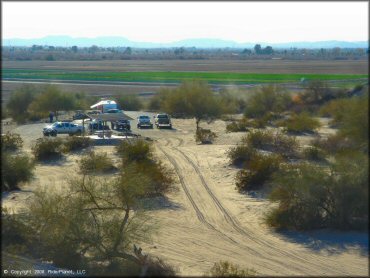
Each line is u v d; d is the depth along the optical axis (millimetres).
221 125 78750
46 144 49562
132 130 72188
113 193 26422
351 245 21469
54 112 91312
